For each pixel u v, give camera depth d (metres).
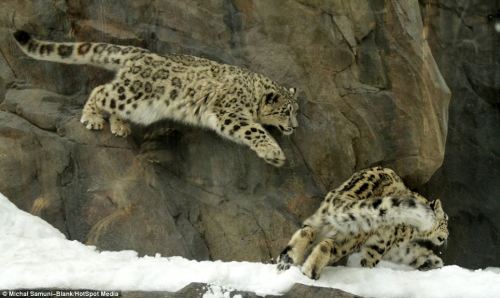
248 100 13.59
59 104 13.57
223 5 14.25
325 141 13.77
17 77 13.84
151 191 12.91
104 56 13.35
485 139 18.00
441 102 14.75
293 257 11.05
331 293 9.80
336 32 14.27
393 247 12.59
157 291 9.96
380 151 14.16
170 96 13.36
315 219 11.74
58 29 13.88
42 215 12.70
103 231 12.55
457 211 17.59
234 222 13.00
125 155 13.12
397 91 14.34
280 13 14.21
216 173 13.32
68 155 12.96
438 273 11.41
